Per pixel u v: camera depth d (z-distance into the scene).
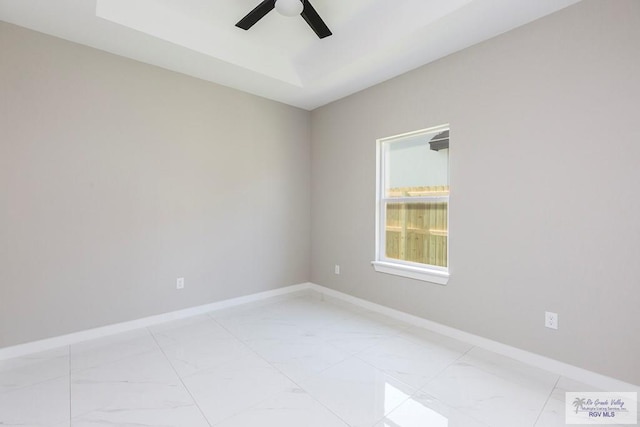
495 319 2.37
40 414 1.65
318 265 4.04
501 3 1.95
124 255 2.72
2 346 2.21
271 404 1.76
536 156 2.14
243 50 2.87
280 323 2.98
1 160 2.19
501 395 1.85
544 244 2.11
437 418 1.65
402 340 2.60
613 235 1.85
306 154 4.11
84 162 2.51
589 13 1.91
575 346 2.00
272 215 3.78
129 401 1.77
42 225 2.35
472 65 2.46
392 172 3.23
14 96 2.22
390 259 3.25
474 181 2.47
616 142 1.83
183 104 3.03
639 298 1.77
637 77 1.76
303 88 3.37
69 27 2.25
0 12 2.07
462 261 2.56
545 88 2.09
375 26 2.50
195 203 3.14
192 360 2.25
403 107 2.98
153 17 2.35
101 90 2.57
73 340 2.49
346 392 1.88
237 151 3.44
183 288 3.08
